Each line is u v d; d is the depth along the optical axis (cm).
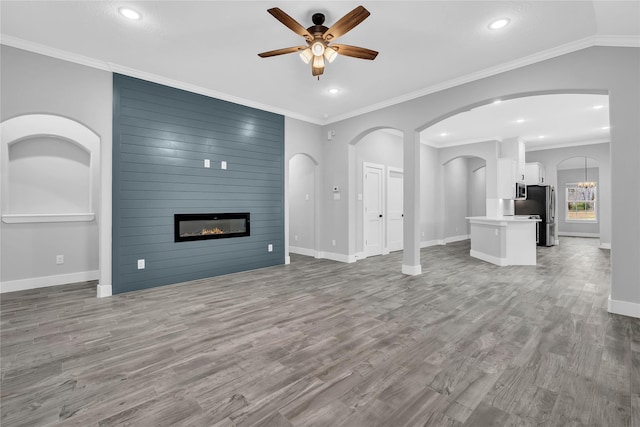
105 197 372
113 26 291
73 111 350
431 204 849
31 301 350
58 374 198
